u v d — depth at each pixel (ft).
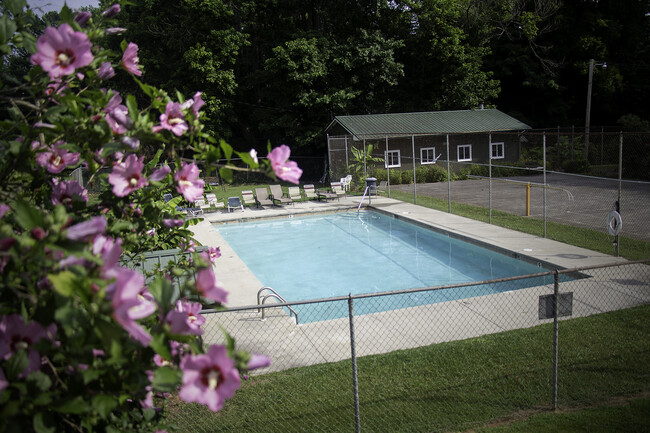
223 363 5.35
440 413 18.49
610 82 130.41
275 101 118.11
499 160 110.01
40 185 8.43
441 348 23.63
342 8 116.26
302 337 25.71
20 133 8.56
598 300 29.07
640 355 22.18
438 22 113.29
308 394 20.04
